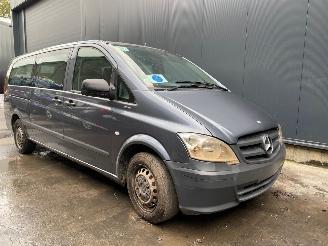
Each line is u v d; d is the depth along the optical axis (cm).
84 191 420
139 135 337
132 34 862
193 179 294
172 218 352
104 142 382
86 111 405
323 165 539
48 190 422
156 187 323
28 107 543
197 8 681
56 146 481
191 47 702
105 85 372
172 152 307
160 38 776
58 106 459
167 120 320
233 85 636
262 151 328
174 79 403
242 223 347
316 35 521
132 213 360
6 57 1884
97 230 323
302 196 421
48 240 302
